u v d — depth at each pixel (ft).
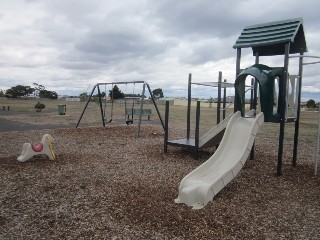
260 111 22.00
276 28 22.72
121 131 45.85
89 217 13.19
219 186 16.33
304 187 18.39
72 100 258.57
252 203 15.43
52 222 12.67
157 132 45.85
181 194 15.21
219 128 25.17
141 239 11.21
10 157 25.72
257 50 27.09
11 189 17.03
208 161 18.49
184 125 60.18
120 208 14.25
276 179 20.12
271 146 34.60
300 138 42.47
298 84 23.65
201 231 11.90
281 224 12.82
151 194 16.42
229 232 11.89
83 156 26.89
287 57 21.13
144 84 41.32
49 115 82.74
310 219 13.44
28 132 42.60
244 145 19.06
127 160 25.48
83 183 18.45
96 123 61.11
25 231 11.80
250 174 21.33
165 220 12.87
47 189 17.16
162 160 25.73
